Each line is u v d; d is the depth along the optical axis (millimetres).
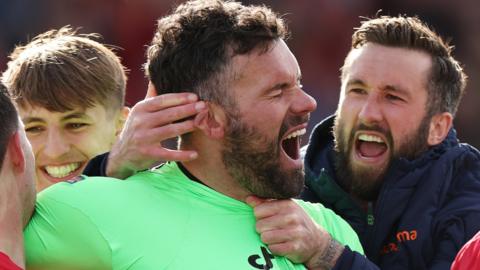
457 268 9180
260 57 8898
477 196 11195
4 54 28969
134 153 9008
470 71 31141
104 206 8711
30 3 29531
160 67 9156
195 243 8703
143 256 8516
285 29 9562
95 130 11023
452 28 31547
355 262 9336
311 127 29688
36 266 8711
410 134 11445
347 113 11492
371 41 11578
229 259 8719
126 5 29703
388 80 11312
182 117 8883
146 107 8961
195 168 9172
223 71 8891
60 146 10836
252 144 8938
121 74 11492
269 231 9031
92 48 11258
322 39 31062
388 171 11250
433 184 11133
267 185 9086
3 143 8352
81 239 8602
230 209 9102
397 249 11078
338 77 30922
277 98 8961
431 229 10977
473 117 30656
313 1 31172
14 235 8484
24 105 10828
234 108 8914
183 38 9031
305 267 9352
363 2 31469
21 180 8609
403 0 31578
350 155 11539
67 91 10742
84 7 29719
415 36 11523
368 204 11445
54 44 11180
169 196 8992
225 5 9055
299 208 9312
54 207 8805
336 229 9898
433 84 11578
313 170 11828
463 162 11531
